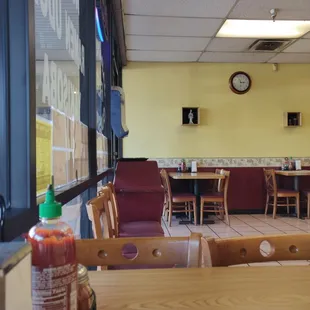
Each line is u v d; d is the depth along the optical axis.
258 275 0.87
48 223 0.54
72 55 1.75
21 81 0.86
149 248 1.05
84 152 1.97
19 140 0.86
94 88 2.17
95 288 0.78
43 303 0.48
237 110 6.32
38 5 1.14
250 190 6.35
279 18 4.22
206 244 0.99
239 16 4.17
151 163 2.97
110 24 3.59
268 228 5.07
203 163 6.31
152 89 6.24
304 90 6.39
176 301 0.72
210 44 5.25
